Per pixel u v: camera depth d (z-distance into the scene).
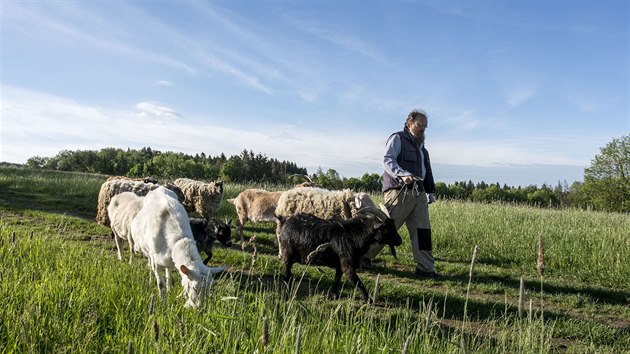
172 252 5.59
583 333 5.51
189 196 13.41
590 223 11.27
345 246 6.53
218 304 4.77
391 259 9.42
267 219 10.53
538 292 7.40
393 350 3.85
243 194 10.95
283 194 9.23
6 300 4.36
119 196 8.15
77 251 6.52
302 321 4.34
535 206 15.81
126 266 6.25
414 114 8.16
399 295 6.80
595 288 7.59
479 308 6.36
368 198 8.52
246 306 4.66
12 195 17.34
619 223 11.17
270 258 8.60
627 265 8.41
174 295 5.33
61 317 4.19
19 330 3.84
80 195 17.95
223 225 8.40
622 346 5.29
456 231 10.77
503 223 11.47
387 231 6.43
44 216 12.47
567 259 9.09
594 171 43.81
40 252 6.37
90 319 4.17
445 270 8.64
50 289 4.65
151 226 5.96
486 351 4.31
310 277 7.59
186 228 6.00
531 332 4.57
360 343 3.69
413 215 8.22
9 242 6.29
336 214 8.57
